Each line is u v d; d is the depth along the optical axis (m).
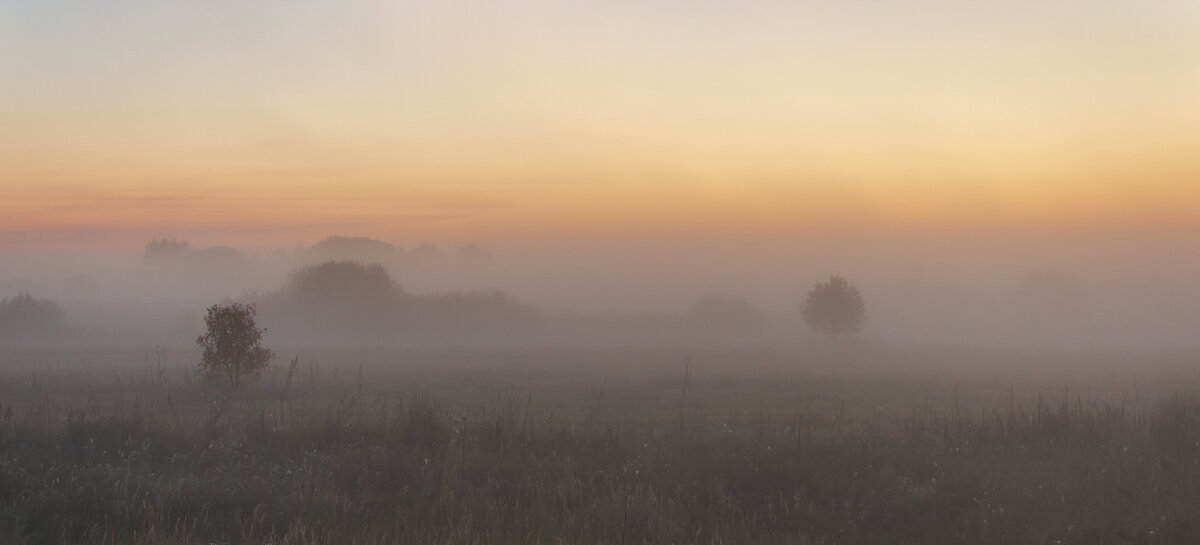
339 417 14.70
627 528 8.60
